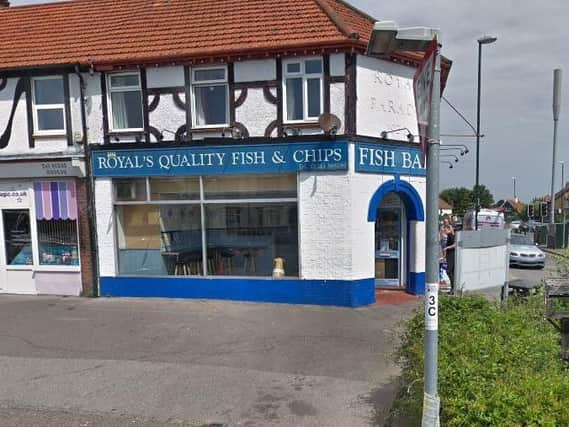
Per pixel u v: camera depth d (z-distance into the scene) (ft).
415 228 32.96
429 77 9.89
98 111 32.12
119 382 17.29
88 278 32.86
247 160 29.94
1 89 33.27
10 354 20.61
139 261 33.01
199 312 27.66
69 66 31.58
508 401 9.07
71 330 24.22
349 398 15.66
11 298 32.60
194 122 30.96
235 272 31.63
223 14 33.55
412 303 30.14
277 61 29.27
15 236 34.42
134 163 31.65
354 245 28.99
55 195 33.24
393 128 31.24
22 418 14.58
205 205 31.81
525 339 12.78
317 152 28.86
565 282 22.40
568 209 148.46
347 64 28.50
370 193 29.91
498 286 27.32
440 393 10.39
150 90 31.27
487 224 81.00
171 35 32.58
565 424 8.58
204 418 14.40
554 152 59.93
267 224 30.86
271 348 21.03
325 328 24.25
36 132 33.04
